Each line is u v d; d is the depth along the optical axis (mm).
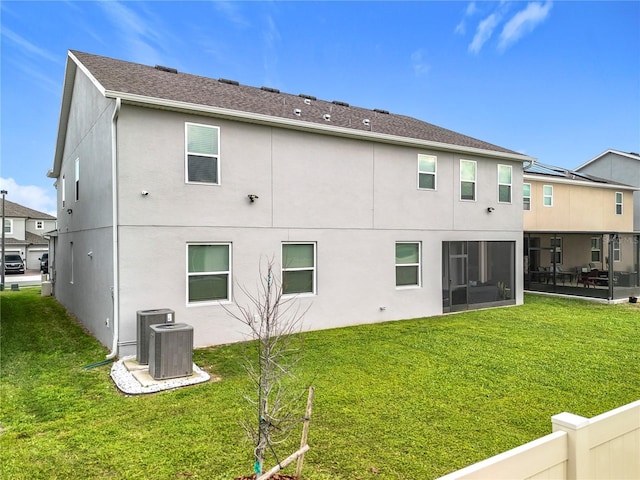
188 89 9969
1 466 4008
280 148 9891
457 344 8828
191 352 6641
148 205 8258
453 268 13109
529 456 2359
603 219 22344
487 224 13883
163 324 6918
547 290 18109
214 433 4641
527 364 7328
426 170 12547
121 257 7992
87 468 3963
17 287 20359
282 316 9898
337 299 10805
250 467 3936
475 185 13586
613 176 26156
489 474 2195
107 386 6320
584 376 6672
